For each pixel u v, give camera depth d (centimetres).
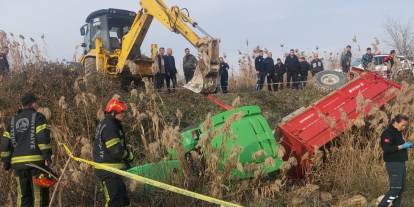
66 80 1056
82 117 927
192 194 551
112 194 572
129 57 1332
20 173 597
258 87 1666
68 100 996
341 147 784
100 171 576
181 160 681
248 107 770
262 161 716
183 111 1137
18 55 1214
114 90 1077
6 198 711
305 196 704
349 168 766
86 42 1484
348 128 774
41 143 587
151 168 688
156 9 1212
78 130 910
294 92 1430
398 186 647
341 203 707
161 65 1423
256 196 675
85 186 689
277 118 1203
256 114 771
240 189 677
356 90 886
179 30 1137
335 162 780
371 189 740
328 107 850
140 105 1019
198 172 704
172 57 1475
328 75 1424
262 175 691
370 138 834
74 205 681
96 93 1041
